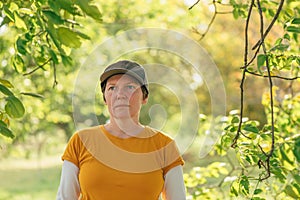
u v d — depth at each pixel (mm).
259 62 3379
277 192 4617
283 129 5211
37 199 14867
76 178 3133
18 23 3621
